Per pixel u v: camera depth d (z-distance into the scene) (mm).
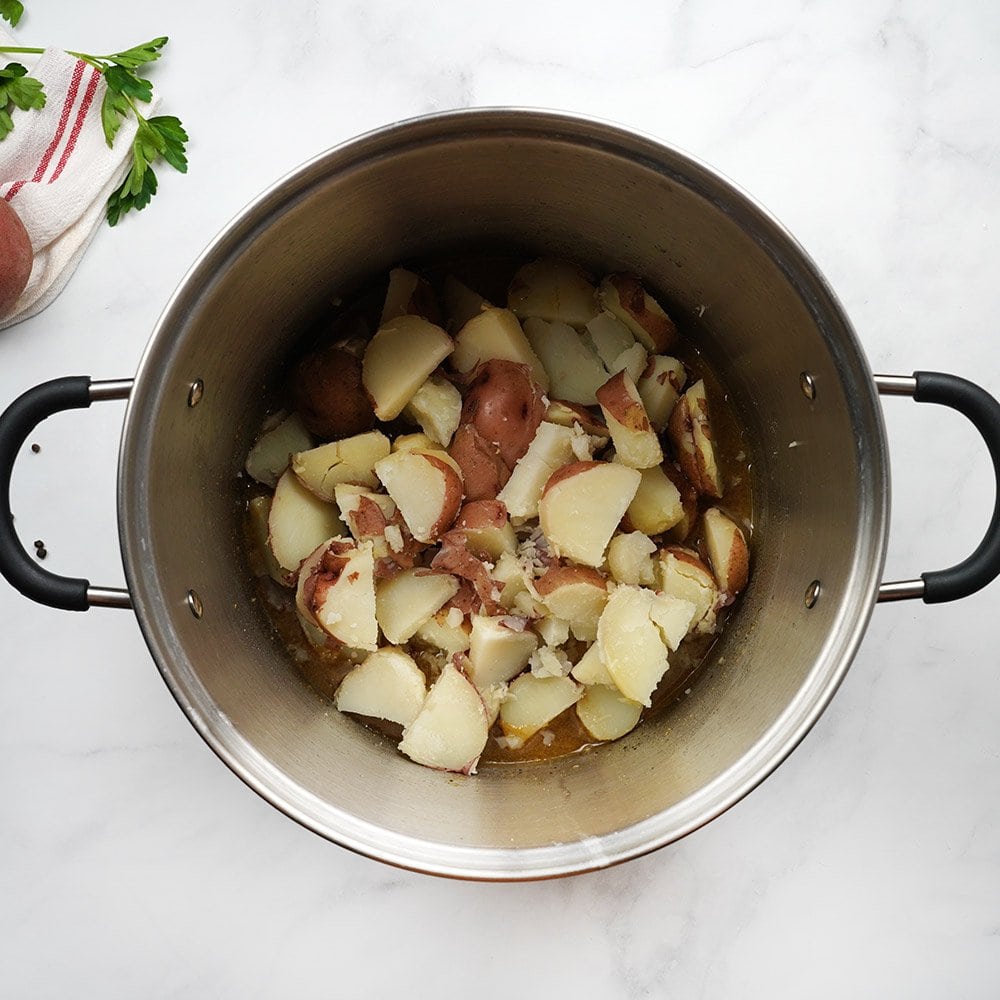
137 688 629
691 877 629
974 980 627
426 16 634
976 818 629
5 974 627
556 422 604
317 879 627
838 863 629
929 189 634
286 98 632
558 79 633
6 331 629
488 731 601
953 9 636
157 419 524
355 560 582
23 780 628
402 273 620
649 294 627
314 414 609
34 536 626
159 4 635
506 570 586
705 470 605
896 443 632
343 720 610
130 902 627
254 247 535
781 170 633
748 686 587
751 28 634
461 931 627
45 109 624
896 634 633
